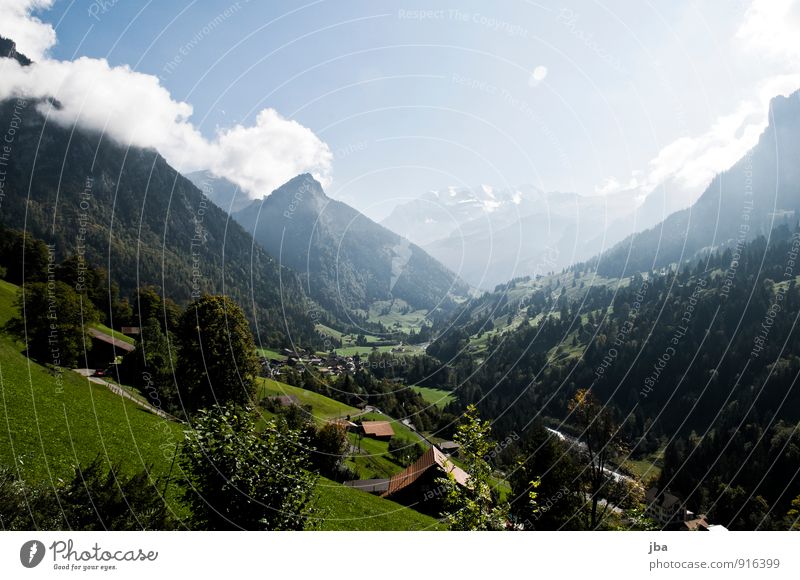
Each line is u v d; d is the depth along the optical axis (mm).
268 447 9438
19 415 25125
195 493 9023
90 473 9273
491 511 11133
